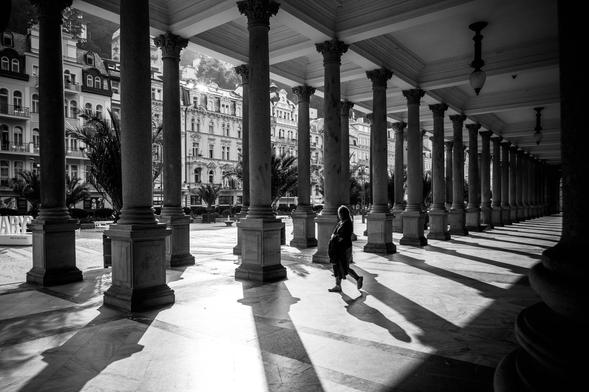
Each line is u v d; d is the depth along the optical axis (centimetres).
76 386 368
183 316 593
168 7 1061
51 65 840
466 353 442
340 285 801
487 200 2398
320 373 392
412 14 1004
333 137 1122
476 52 1118
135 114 655
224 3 943
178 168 1081
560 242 202
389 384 366
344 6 1096
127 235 624
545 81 1694
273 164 2144
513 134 2602
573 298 172
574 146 190
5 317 589
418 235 1506
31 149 4228
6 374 395
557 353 170
